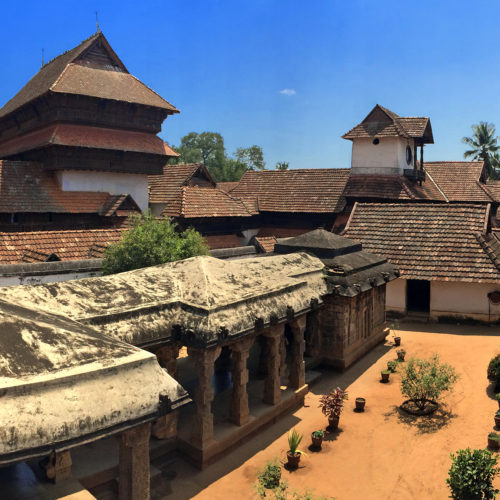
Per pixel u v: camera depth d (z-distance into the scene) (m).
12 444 6.02
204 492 9.49
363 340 17.44
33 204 26.77
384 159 38.09
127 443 7.50
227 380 14.86
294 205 39.75
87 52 31.19
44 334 7.53
